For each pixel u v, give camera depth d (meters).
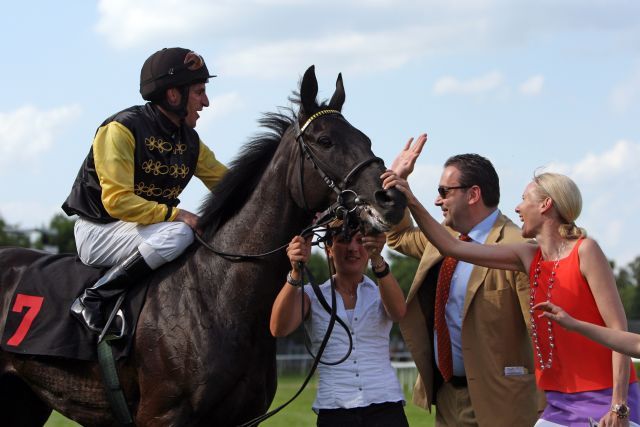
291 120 5.12
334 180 4.71
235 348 4.86
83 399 5.29
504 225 5.24
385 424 4.95
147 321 5.00
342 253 5.11
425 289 5.38
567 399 4.34
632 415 4.23
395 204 4.45
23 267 5.60
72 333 5.16
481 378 4.99
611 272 4.30
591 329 4.03
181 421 4.89
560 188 4.42
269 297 4.93
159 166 5.39
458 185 5.23
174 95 5.39
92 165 5.41
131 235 5.23
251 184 5.15
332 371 4.99
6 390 5.73
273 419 13.06
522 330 5.07
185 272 5.09
